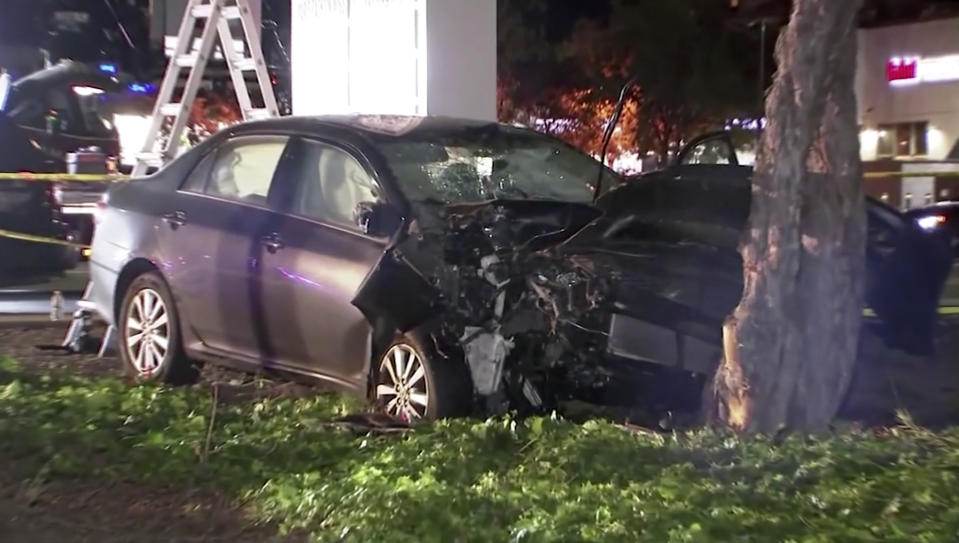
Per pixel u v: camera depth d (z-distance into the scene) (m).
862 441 5.98
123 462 6.14
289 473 5.95
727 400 6.18
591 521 5.02
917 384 8.07
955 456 5.67
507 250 6.73
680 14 28.42
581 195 8.17
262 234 7.60
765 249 6.02
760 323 6.03
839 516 5.02
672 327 6.58
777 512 5.10
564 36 30.22
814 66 5.83
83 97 16.77
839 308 6.04
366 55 11.37
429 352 6.65
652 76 28.70
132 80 19.50
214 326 7.89
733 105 28.38
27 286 14.44
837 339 6.05
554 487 5.53
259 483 5.84
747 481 5.50
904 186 24.42
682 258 7.07
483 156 8.01
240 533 5.32
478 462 5.91
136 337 8.45
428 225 6.85
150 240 8.31
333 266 7.14
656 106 29.08
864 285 6.23
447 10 10.72
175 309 8.16
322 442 6.42
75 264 15.43
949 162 22.66
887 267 7.97
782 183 5.98
